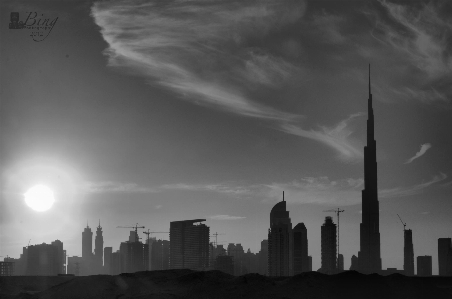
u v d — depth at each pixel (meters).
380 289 138.62
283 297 130.75
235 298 131.25
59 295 136.00
